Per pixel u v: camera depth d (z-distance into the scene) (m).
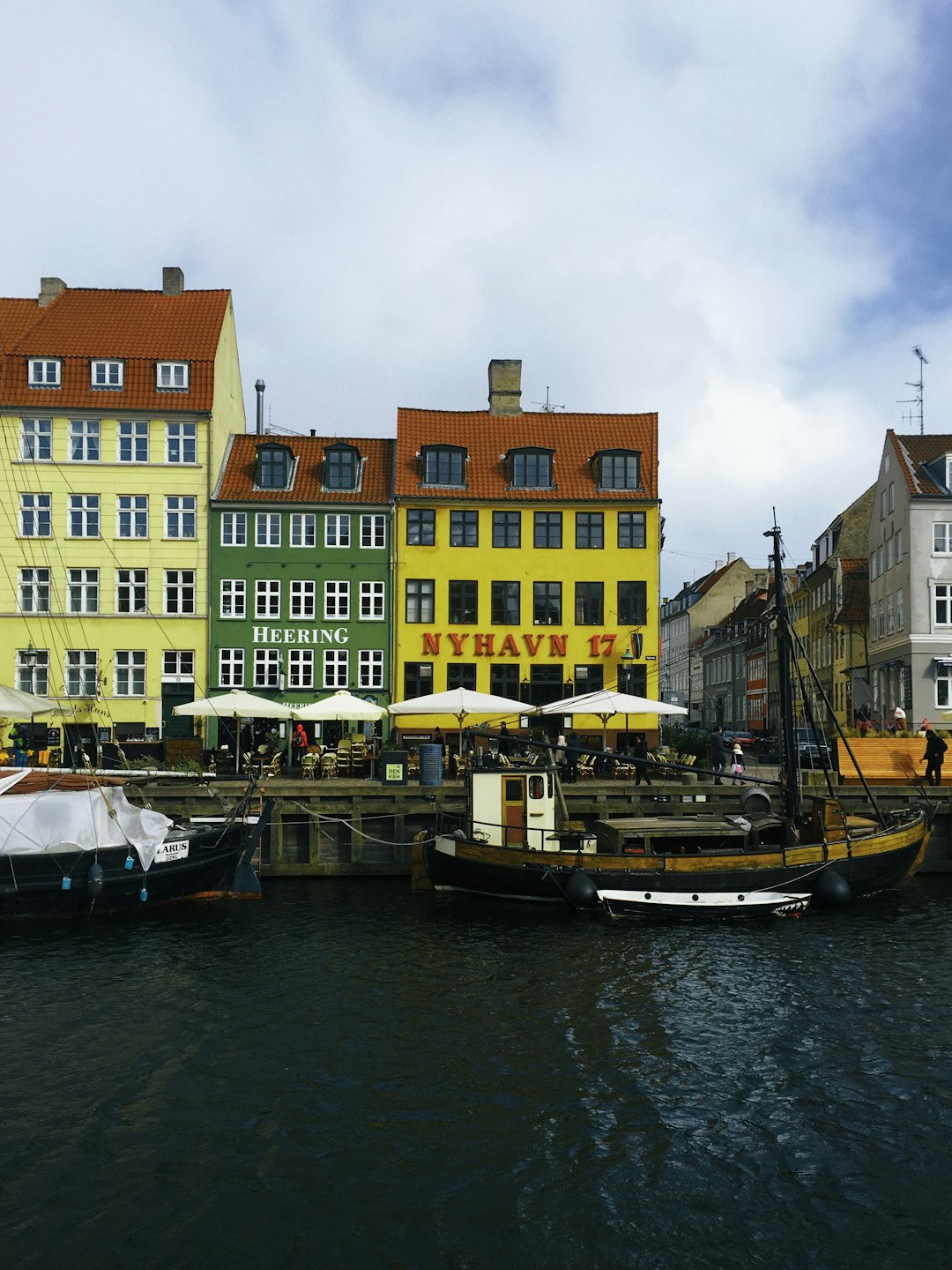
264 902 23.92
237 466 44.62
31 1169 11.19
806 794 29.11
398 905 23.64
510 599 43.75
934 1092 13.23
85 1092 13.16
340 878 26.95
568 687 43.56
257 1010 16.22
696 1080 13.55
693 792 28.12
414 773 31.45
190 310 46.34
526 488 44.34
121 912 22.53
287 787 27.42
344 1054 14.40
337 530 43.53
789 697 25.61
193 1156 11.48
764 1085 13.41
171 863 22.77
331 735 42.25
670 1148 11.69
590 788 28.20
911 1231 10.10
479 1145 11.74
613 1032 15.30
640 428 46.91
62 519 42.91
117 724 42.25
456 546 43.69
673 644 117.50
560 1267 9.50
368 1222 10.18
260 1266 9.50
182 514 43.19
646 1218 10.28
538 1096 13.03
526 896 23.02
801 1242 9.91
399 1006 16.41
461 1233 10.01
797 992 17.19
